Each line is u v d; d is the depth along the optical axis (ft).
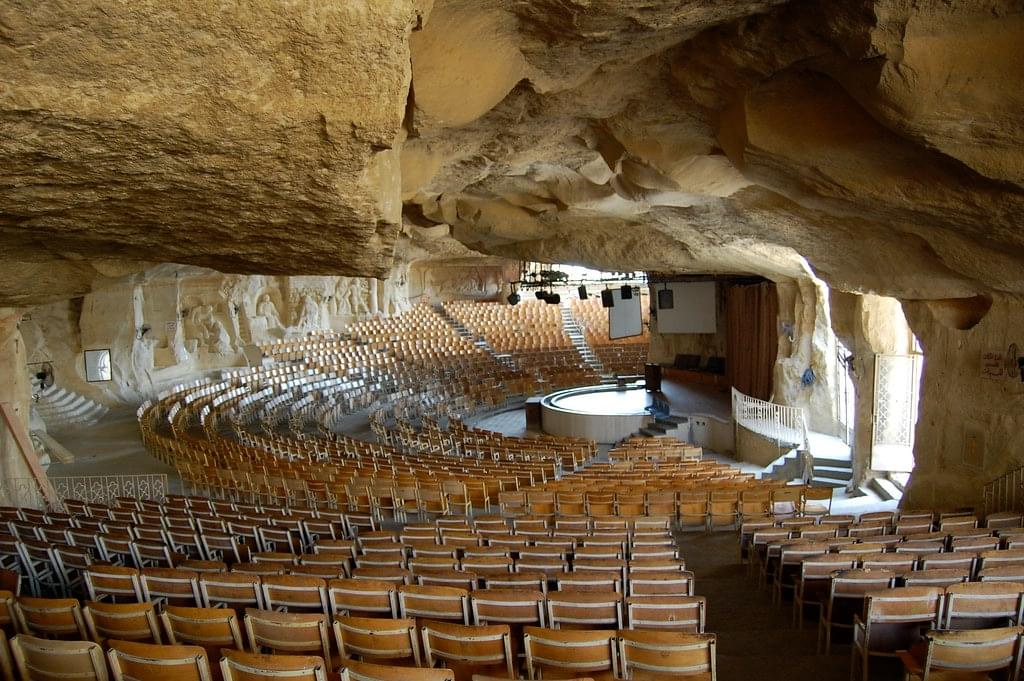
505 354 110.63
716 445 70.69
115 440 64.18
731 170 30.91
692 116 25.81
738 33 19.22
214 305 92.79
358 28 11.16
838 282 37.27
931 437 36.40
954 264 28.17
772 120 22.06
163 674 14.60
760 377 76.84
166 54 10.85
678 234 48.37
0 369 42.14
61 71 10.65
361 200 14.43
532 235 52.19
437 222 52.13
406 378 96.37
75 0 9.82
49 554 24.93
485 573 23.15
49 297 25.40
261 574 20.13
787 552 24.16
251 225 15.56
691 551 33.47
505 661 15.94
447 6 17.08
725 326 91.04
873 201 23.88
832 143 21.65
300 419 73.10
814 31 17.79
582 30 18.34
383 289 115.14
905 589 16.99
